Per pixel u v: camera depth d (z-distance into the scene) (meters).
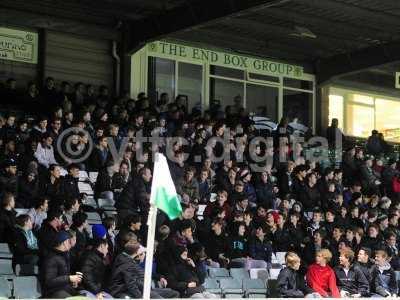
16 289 14.24
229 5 20.95
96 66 24.19
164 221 17.36
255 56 27.69
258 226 19.77
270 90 28.00
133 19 23.95
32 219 16.36
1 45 22.73
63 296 13.73
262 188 22.00
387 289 18.34
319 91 29.02
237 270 18.05
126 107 22.47
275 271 18.55
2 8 22.59
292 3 22.58
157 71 25.39
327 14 23.67
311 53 28.00
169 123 22.69
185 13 22.27
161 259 15.94
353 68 27.67
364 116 30.62
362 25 24.73
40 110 21.53
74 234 14.71
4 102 21.22
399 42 26.09
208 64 26.56
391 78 31.09
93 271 14.33
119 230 17.12
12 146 18.64
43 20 23.23
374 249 20.03
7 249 15.59
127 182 19.05
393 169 25.69
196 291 15.71
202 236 18.66
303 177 22.95
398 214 23.17
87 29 23.88
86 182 19.72
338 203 22.64
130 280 14.02
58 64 23.58
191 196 20.05
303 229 20.73
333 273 16.92
